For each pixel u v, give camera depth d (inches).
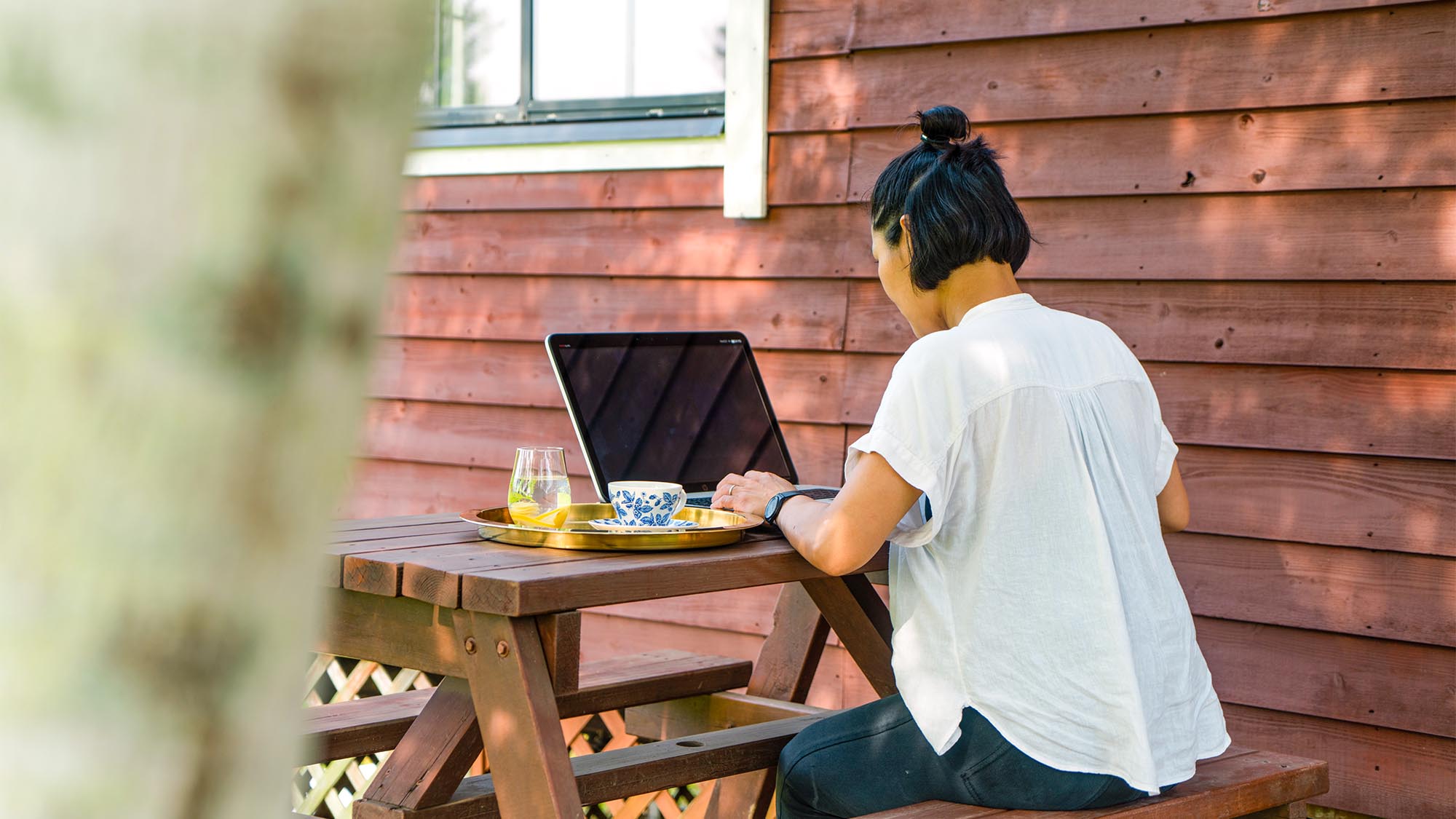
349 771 131.9
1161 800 71.9
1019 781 69.7
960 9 125.6
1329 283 110.7
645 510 78.7
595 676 102.1
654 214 143.8
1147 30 117.3
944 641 71.2
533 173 150.3
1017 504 69.7
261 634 17.6
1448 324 105.8
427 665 71.1
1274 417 113.1
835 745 77.9
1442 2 105.0
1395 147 107.3
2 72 15.9
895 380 71.8
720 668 106.9
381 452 160.6
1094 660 68.7
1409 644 108.3
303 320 16.7
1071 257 122.0
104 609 16.8
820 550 71.8
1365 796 110.0
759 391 103.0
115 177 15.9
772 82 136.2
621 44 146.8
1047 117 122.0
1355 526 109.9
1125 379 75.0
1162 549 74.2
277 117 16.1
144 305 16.1
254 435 16.7
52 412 16.3
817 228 134.3
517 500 77.8
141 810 17.4
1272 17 111.6
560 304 149.6
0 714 17.0
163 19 15.8
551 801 65.0
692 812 106.0
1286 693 113.3
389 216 17.2
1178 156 116.6
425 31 17.2
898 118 129.3
